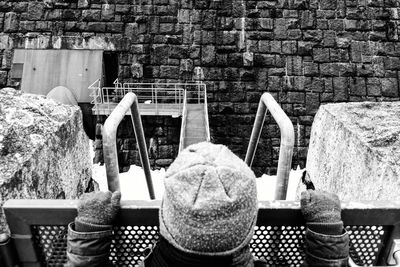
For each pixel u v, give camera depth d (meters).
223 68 10.91
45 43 10.87
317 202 1.08
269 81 10.86
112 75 11.38
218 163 0.83
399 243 1.25
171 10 10.95
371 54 10.97
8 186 1.69
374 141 2.47
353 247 1.20
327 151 3.23
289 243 1.21
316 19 11.00
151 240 1.18
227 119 10.81
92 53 10.83
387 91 10.88
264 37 10.94
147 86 10.91
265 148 10.66
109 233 1.07
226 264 0.85
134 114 2.46
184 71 10.88
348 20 11.00
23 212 1.09
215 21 10.95
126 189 9.90
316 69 10.89
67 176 2.56
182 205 0.79
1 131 2.02
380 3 11.05
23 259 1.16
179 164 0.86
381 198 2.15
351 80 10.89
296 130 10.75
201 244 0.79
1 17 10.93
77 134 2.86
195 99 10.95
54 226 1.13
